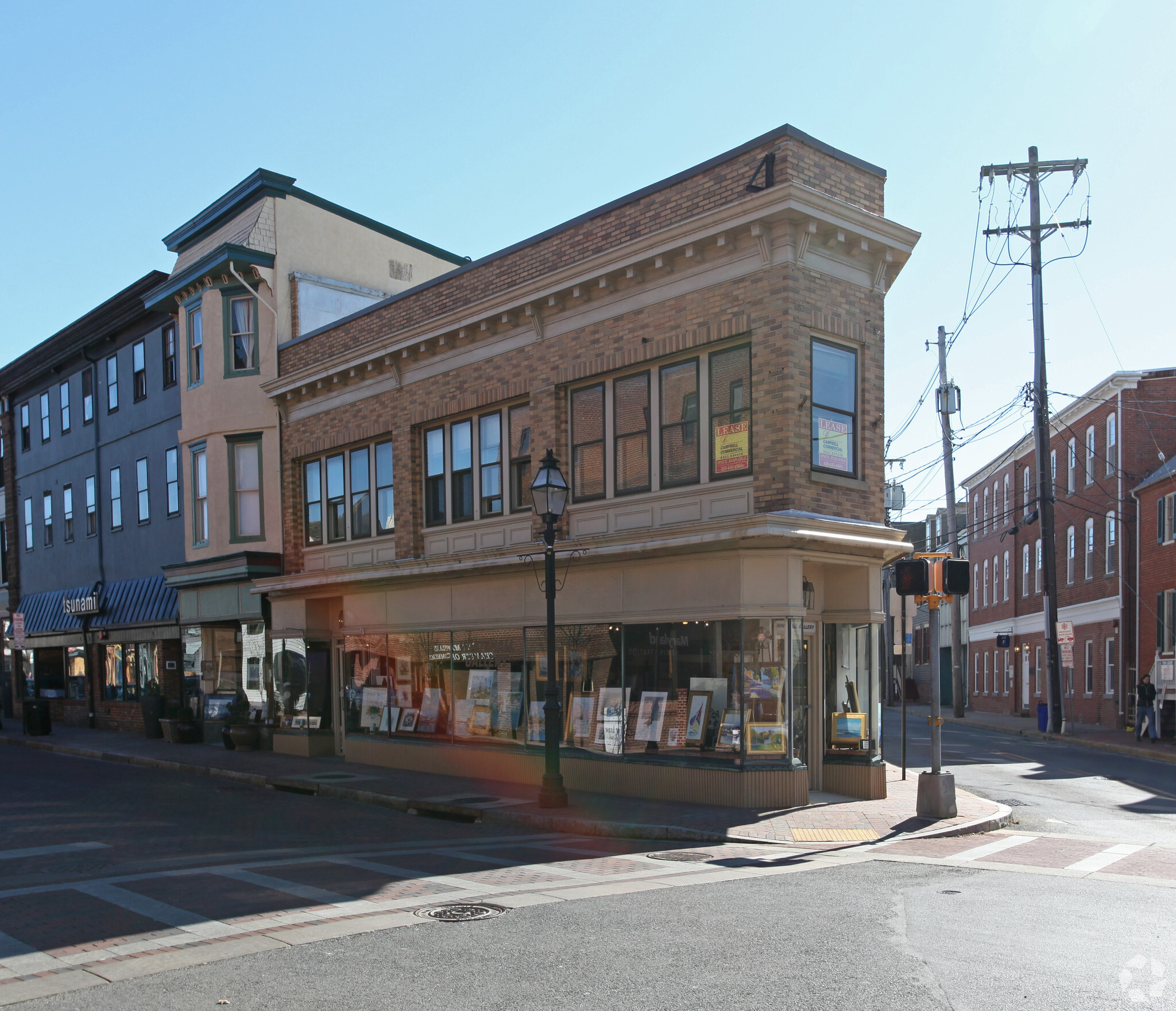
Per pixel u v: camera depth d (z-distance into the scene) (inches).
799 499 519.2
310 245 946.7
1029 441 1622.8
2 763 832.9
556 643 625.3
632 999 217.8
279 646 869.2
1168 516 1155.9
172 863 387.5
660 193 582.2
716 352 557.9
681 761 544.4
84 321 1170.6
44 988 227.5
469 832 488.7
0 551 1454.2
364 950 256.8
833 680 577.6
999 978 231.5
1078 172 1161.4
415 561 713.6
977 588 1946.4
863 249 553.3
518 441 669.3
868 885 343.0
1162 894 329.1
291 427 880.3
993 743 1048.8
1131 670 1248.8
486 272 693.3
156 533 1063.0
